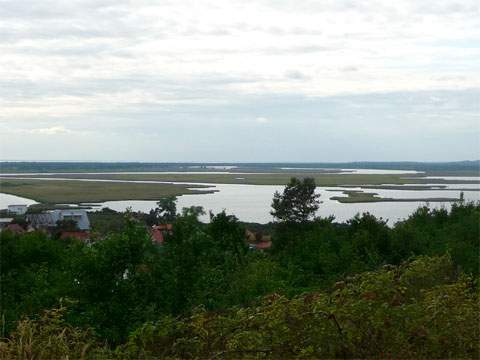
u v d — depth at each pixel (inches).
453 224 920.3
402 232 820.6
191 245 499.5
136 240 459.2
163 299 464.1
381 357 170.2
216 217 945.5
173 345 189.3
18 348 199.2
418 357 171.0
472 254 666.8
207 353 182.7
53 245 782.5
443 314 176.2
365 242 797.9
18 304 546.6
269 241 1437.0
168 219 1583.4
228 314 197.9
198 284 479.8
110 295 446.6
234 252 781.9
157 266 469.1
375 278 193.2
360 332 171.8
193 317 193.6
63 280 534.3
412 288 205.2
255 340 173.3
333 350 169.9
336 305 176.7
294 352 171.8
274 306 179.8
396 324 172.9
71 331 218.8
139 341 197.6
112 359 197.3
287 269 710.5
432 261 234.4
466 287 208.2
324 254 783.7
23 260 752.3
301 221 1416.1
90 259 447.5
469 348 174.2
